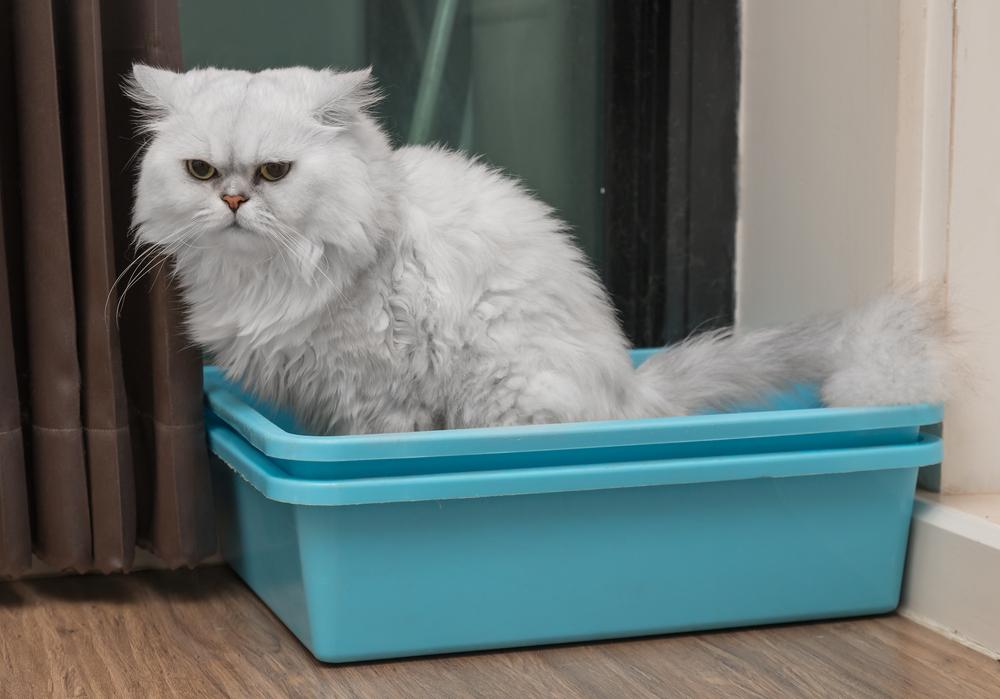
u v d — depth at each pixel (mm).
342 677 1215
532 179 1875
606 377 1438
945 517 1380
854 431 1344
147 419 1484
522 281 1406
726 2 1864
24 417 1478
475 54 1824
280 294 1339
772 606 1343
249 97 1301
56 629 1360
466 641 1256
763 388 1555
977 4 1439
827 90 1647
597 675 1220
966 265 1476
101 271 1379
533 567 1257
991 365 1482
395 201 1362
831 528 1345
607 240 1897
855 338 1418
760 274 1847
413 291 1359
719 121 1886
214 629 1361
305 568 1211
